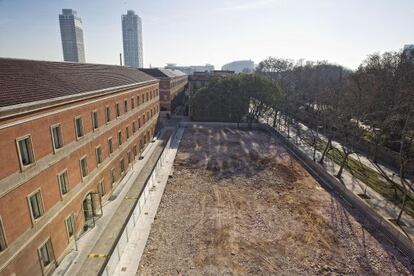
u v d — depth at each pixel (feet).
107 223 63.93
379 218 63.36
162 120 190.49
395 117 91.35
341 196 79.20
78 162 59.67
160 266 49.47
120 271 47.91
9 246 38.45
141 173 97.04
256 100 173.99
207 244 55.83
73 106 57.21
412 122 78.59
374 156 106.01
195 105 179.42
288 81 230.68
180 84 272.10
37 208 45.73
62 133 52.95
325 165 101.09
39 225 45.06
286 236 58.95
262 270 48.96
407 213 66.59
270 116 197.57
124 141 94.07
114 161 83.46
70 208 55.88
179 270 48.52
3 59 53.88
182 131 161.07
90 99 65.67
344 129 108.37
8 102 38.68
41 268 45.52
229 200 75.05
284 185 86.07
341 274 48.70
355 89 118.42
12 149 39.19
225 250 54.03
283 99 179.11
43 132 46.73
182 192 79.71
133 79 115.75
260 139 145.38
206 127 172.86
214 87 175.94
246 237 58.44
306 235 59.47
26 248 42.01
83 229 61.46
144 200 70.85
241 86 170.71
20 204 40.78
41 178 46.01
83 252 53.42
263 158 112.47
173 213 67.87
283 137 139.85
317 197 78.23
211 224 63.10
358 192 78.18
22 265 41.22
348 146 119.34
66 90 56.90
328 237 59.00
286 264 50.62
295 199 76.48
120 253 51.65
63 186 54.44
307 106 200.23
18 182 40.27
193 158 110.73
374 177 90.38
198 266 49.60
